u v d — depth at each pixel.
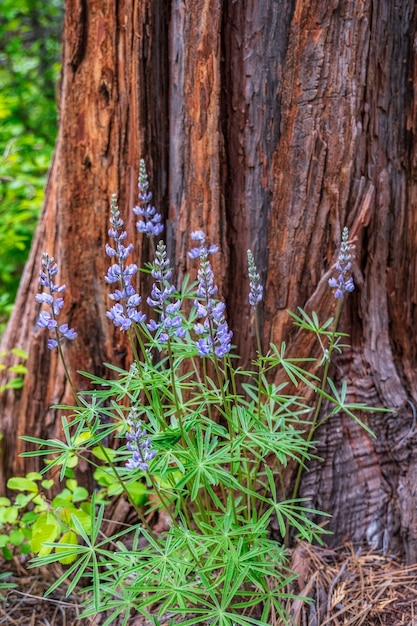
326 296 2.48
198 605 2.23
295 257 2.49
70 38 2.62
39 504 2.58
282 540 2.58
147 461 1.74
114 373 2.79
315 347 2.52
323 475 2.59
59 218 2.81
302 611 2.24
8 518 2.47
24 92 6.95
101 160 2.67
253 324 2.59
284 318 2.54
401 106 2.51
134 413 1.67
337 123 2.39
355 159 2.42
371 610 2.23
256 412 2.38
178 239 2.60
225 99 2.46
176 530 1.92
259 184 2.49
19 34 7.84
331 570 2.43
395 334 2.71
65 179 2.74
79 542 2.63
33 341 2.93
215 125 2.44
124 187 2.65
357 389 2.59
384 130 2.50
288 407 2.56
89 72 2.63
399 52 2.46
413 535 2.50
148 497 2.71
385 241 2.57
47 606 2.49
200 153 2.48
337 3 2.31
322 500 2.59
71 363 2.84
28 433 3.02
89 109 2.66
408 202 2.60
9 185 5.14
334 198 2.44
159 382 2.04
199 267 2.57
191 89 2.45
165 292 1.87
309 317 2.51
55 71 7.21
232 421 2.03
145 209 2.32
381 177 2.51
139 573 2.06
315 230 2.47
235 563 1.85
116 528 2.71
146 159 2.59
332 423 2.59
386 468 2.61
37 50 7.66
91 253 2.75
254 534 2.00
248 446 2.05
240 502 2.35
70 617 2.43
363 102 2.42
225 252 2.54
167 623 2.27
